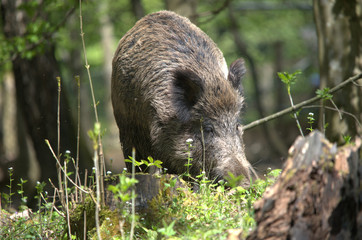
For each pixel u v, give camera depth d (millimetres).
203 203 6844
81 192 7645
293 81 9203
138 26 11555
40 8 16406
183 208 6676
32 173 27750
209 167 10070
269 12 40656
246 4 39125
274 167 30188
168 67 10609
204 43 11148
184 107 10344
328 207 4922
